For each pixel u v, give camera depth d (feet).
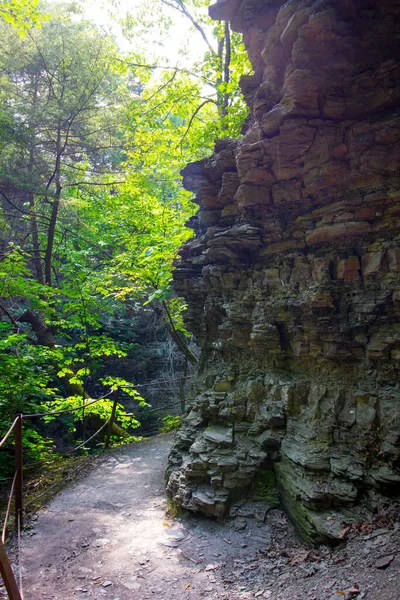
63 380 40.86
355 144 14.30
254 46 17.66
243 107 30.76
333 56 13.69
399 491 12.22
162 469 22.68
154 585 12.03
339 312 14.56
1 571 7.42
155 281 32.04
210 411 18.31
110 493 19.60
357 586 9.85
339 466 13.32
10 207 44.91
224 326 18.90
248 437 16.66
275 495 15.42
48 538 15.25
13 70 40.34
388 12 13.20
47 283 40.24
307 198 16.06
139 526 15.90
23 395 26.96
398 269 13.14
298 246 16.35
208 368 21.25
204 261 20.31
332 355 14.47
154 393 50.44
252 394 17.12
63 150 40.27
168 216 37.86
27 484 21.76
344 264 14.32
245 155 16.30
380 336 13.43
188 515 16.05
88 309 36.83
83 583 12.28
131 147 42.11
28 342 39.63
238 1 17.51
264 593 11.01
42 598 11.59
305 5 14.03
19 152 37.86
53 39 38.70
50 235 39.99
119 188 42.11
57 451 35.01
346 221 14.49
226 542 14.08
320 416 14.62
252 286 17.63
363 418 13.39
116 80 46.11
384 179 13.94
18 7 26.86
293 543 13.53
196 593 11.52
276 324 16.44
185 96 36.19
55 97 38.65
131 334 53.11
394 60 13.53
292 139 15.10
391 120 13.58
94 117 41.86
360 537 11.68
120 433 34.65
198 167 20.53
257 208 17.35
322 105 14.47
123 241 39.06
